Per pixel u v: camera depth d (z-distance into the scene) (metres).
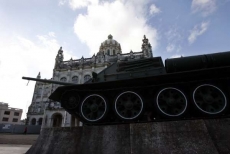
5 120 68.88
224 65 5.35
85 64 44.38
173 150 4.03
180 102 5.24
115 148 4.42
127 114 5.56
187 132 4.28
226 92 5.06
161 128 4.48
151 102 5.77
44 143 5.00
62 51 48.59
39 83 55.41
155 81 5.69
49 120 36.28
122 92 5.71
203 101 5.11
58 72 43.72
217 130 4.23
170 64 5.67
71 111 6.00
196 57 5.65
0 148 10.27
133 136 4.50
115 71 6.60
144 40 44.81
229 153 3.80
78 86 6.11
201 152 3.87
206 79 5.23
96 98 5.96
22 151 8.61
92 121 5.54
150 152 4.11
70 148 4.72
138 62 6.48
